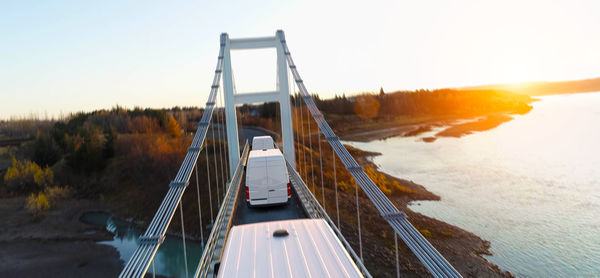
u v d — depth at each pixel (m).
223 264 4.17
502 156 64.81
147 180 49.75
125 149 56.47
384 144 85.31
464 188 44.94
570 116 125.88
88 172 52.25
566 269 23.53
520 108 159.62
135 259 5.22
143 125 68.00
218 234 8.97
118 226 40.66
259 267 4.05
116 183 50.09
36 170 50.34
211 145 52.19
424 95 150.38
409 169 56.69
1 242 35.53
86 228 39.81
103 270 30.67
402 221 5.81
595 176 46.94
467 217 34.44
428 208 37.47
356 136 96.75
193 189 42.16
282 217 11.26
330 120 109.75
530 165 55.88
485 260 25.17
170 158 51.94
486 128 106.06
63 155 56.22
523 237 29.11
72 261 32.22
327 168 46.66
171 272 27.84
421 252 4.84
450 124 118.94
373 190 7.23
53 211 43.47
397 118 125.81
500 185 45.66
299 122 78.00
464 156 66.31
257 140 21.89
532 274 23.11
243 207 13.02
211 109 14.72
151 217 42.47
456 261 24.95
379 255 25.94
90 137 56.06
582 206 35.88
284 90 21.06
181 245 33.53
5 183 49.59
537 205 37.03
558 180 46.31
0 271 30.16
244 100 20.86
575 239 28.12
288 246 4.63
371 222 32.34
